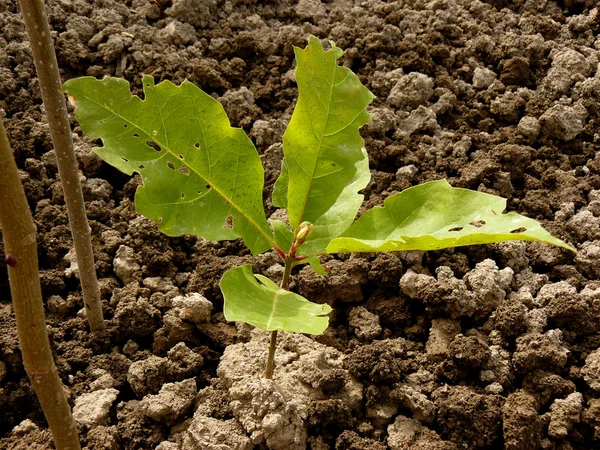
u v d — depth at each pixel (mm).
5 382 497
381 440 496
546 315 534
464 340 514
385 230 439
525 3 742
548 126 631
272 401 477
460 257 564
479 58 691
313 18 735
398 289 550
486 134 638
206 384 514
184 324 527
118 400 509
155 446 487
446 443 487
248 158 428
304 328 394
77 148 598
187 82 413
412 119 642
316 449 487
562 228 580
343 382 500
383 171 626
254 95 658
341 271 550
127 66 653
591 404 495
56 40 650
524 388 507
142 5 701
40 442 477
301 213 440
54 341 518
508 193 605
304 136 427
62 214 568
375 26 711
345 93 424
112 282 548
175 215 423
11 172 347
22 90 621
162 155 420
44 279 536
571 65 656
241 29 714
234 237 435
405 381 509
